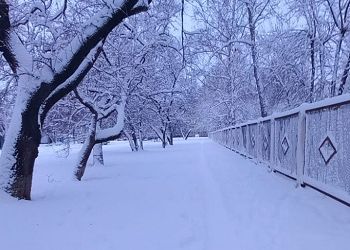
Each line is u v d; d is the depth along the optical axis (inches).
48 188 406.6
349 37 527.8
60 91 329.1
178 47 487.5
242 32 753.6
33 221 232.7
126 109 724.0
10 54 301.1
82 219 239.8
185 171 508.1
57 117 620.4
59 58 303.7
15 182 298.5
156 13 464.8
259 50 690.8
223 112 1262.3
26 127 303.0
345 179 208.4
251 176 391.5
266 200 260.2
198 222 220.7
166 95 852.6
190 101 1000.9
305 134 284.4
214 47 703.1
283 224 197.8
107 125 839.1
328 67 577.3
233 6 709.9
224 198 280.8
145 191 350.9
